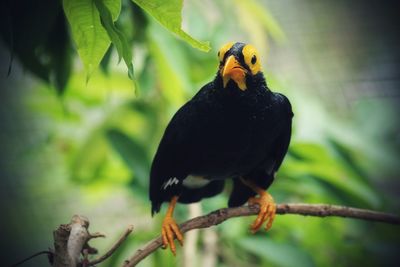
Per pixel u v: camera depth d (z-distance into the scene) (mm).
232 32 11477
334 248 11195
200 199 9219
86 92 11664
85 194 13086
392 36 15922
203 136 7984
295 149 10672
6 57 13047
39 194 14336
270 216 8398
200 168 8352
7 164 14078
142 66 10375
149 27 9039
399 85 15398
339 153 10828
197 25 10422
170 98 10109
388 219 7605
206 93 7953
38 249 14234
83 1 5145
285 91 10977
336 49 15664
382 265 11328
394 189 13680
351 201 10672
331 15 16047
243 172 8555
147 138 11219
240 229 10500
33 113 13906
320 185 10602
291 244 10188
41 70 7578
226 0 10664
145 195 10500
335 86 15359
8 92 13531
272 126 8109
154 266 10453
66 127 12531
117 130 10680
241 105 7801
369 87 15430
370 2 16219
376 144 11500
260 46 10234
